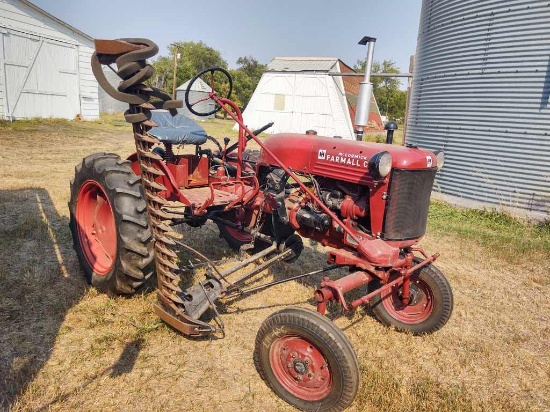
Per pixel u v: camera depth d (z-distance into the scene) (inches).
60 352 109.5
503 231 245.8
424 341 130.1
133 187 128.0
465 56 280.5
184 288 145.8
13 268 152.0
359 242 112.6
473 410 100.9
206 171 180.2
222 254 181.6
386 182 112.0
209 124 1047.0
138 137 103.0
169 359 111.0
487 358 123.3
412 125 335.0
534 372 118.5
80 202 147.3
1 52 509.0
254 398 99.9
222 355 114.7
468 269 191.0
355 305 104.2
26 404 91.1
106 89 98.2
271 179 138.8
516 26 252.5
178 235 200.5
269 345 100.1
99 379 101.3
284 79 858.8
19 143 430.6
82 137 510.0
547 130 249.9
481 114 276.4
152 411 93.0
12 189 255.8
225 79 1827.0
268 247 152.2
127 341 116.3
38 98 568.4
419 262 131.9
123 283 127.5
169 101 107.7
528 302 161.3
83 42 616.1
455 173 296.7
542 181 256.2
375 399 100.0
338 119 832.9
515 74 257.1
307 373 96.4
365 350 122.7
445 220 262.4
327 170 124.5
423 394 103.5
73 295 136.1
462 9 279.3
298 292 154.5
